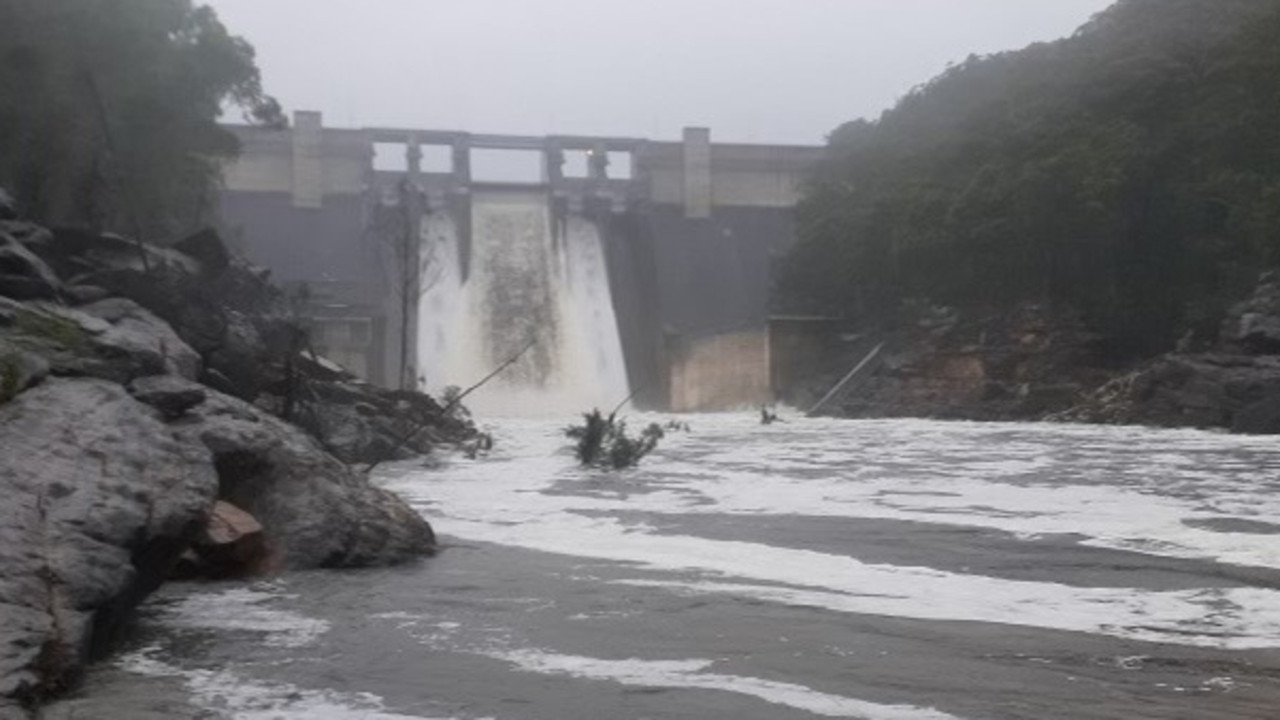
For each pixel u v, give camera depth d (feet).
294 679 33.09
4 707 27.48
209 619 40.98
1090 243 269.03
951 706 30.27
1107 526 66.39
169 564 41.06
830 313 331.77
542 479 97.66
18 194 161.48
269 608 42.86
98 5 177.58
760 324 328.70
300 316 136.36
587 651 36.35
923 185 311.68
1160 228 264.11
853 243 324.60
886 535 63.21
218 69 223.71
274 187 369.91
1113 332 264.11
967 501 81.25
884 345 297.33
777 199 403.54
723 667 34.35
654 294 385.70
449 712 29.89
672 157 397.19
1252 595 45.29
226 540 48.60
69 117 165.99
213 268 120.88
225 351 95.81
